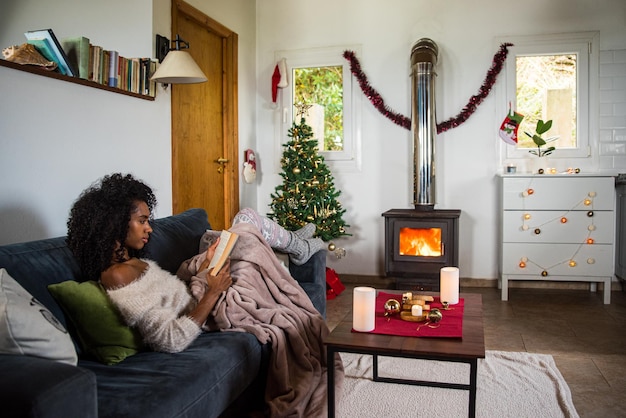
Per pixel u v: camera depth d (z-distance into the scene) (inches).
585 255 165.2
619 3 176.2
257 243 94.7
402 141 193.5
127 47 133.6
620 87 177.8
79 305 68.2
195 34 162.7
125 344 69.4
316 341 93.7
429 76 175.5
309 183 180.4
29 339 53.4
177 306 76.3
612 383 102.0
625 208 168.6
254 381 84.7
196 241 102.6
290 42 202.1
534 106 184.9
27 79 90.2
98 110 109.0
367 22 194.7
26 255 70.0
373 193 197.2
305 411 83.7
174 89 142.2
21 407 41.3
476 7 185.2
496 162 185.8
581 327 139.8
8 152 86.9
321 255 120.8
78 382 45.7
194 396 62.6
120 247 74.9
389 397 94.7
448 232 167.8
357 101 197.0
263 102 205.5
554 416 87.6
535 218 167.9
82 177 104.4
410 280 172.6
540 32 181.8
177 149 149.6
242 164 194.1
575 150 181.0
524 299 170.9
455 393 96.7
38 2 135.1
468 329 79.4
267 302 89.5
